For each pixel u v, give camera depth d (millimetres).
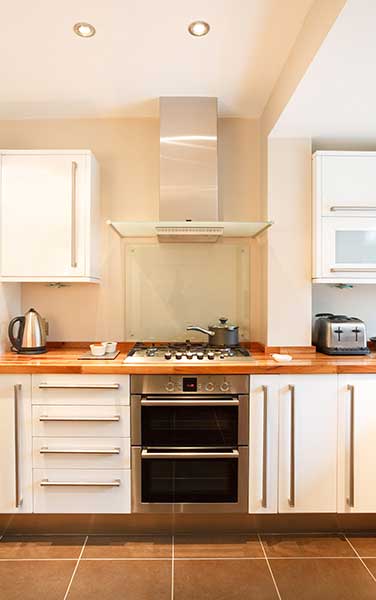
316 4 1445
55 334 2484
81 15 1543
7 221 2172
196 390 1890
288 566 1729
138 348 2363
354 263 2217
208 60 1850
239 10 1520
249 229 2246
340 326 2213
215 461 1914
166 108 2195
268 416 1895
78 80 2027
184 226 2119
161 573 1685
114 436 1897
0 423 1892
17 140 2467
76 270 2188
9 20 1567
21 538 1930
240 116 2475
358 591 1589
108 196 2482
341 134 2242
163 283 2504
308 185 2277
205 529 1969
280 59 1845
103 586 1611
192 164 2182
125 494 1896
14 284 2391
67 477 1896
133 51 1774
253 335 2506
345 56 1468
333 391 1903
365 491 1906
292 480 1892
